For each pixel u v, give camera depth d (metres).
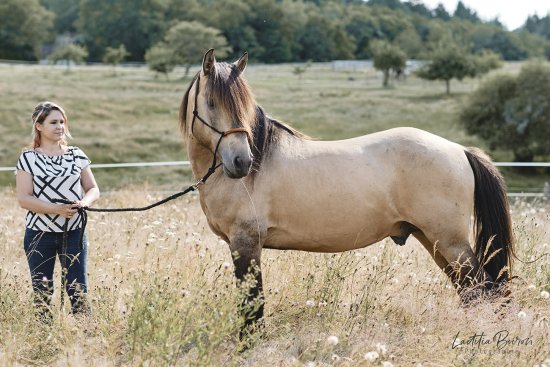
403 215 4.71
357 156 4.66
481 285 4.64
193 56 82.06
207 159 4.74
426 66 65.62
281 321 4.78
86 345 4.32
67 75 65.19
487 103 41.72
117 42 115.94
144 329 3.95
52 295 4.63
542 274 5.45
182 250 6.16
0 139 34.12
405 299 5.02
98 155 32.91
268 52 116.38
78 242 4.86
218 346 4.01
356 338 4.48
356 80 75.19
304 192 4.57
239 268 4.57
